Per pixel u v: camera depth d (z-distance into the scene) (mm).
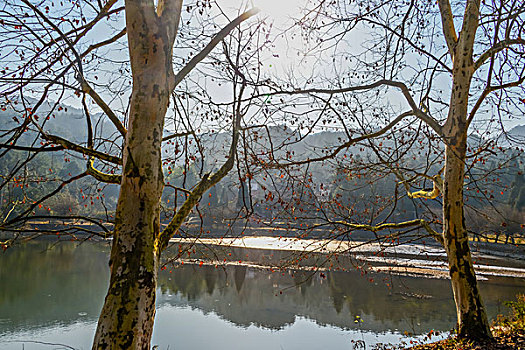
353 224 7742
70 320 14727
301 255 7902
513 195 34031
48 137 3842
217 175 3918
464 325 6426
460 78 6508
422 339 12297
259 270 25453
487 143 6320
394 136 6379
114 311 2639
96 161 4891
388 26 6703
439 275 24078
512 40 5957
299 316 15922
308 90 5512
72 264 26109
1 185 4078
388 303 17656
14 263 26000
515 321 8039
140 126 2979
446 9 7090
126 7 3018
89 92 3756
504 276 24297
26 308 16141
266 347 12156
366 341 12570
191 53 4797
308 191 6996
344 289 20641
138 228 2867
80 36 4141
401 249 33406
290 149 5848
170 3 3201
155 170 2988
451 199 6629
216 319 15508
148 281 2770
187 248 5105
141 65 3018
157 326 14406
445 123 6777
